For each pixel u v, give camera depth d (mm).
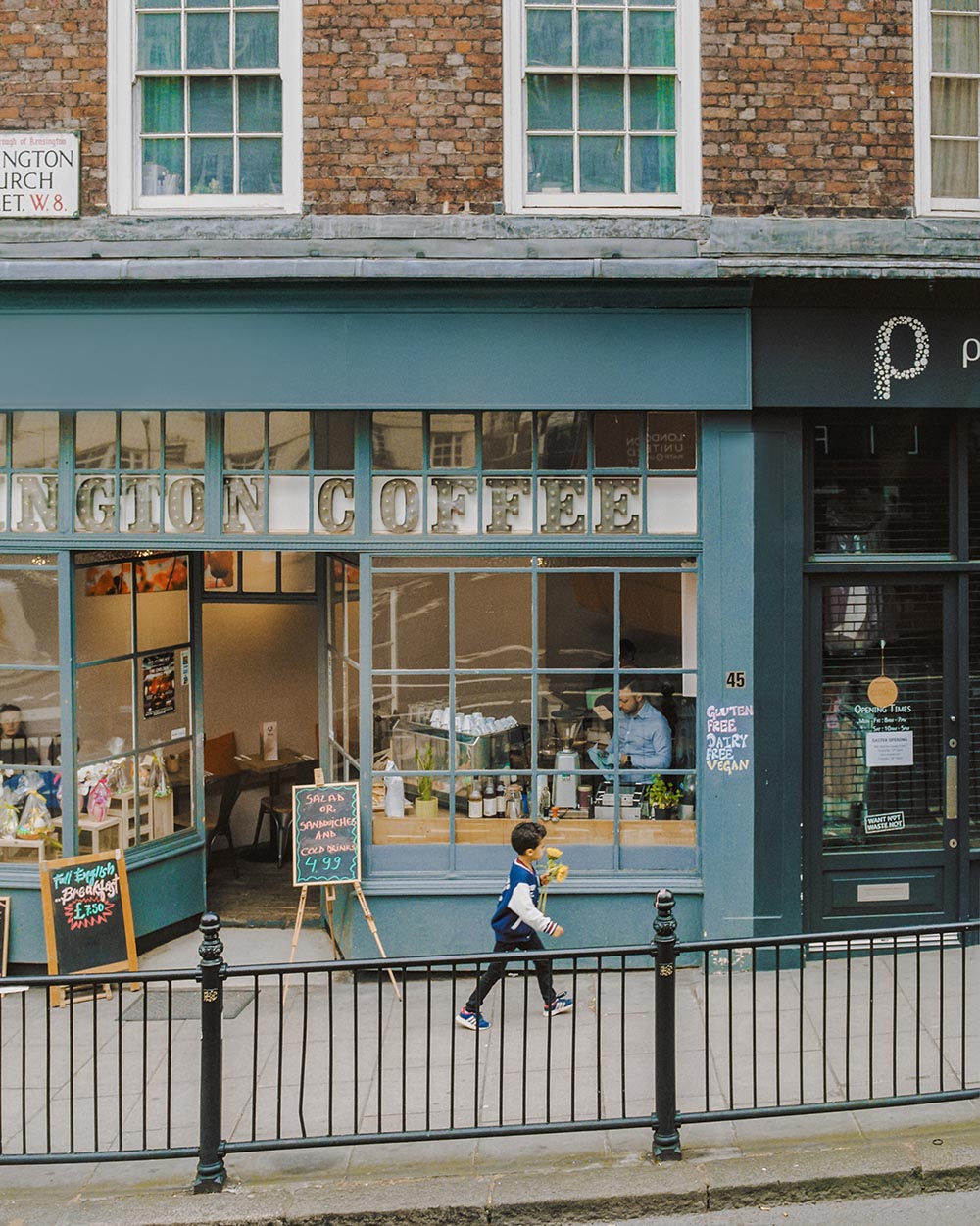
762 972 7668
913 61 7734
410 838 7773
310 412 7703
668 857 7770
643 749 7785
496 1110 5781
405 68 7562
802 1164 5176
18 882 7699
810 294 7379
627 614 7766
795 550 7672
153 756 8289
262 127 7750
